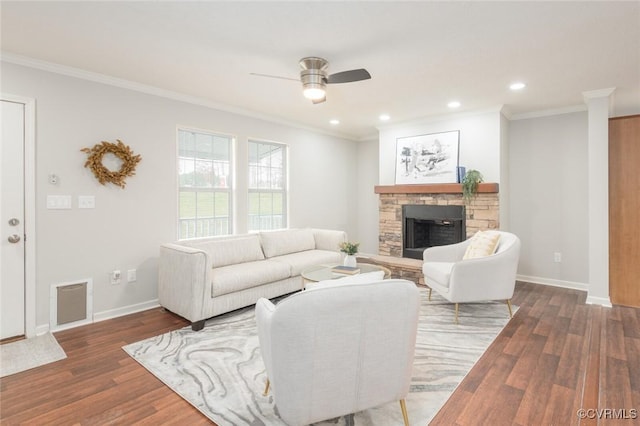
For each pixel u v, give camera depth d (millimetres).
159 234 3680
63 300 3033
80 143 3117
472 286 3152
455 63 2924
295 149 5258
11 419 1793
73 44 2580
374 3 2023
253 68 3047
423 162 5012
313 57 2775
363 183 6441
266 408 1877
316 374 1445
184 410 1869
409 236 5184
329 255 4434
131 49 2664
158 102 3648
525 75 3205
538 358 2461
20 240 2836
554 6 2057
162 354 2527
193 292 2955
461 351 2578
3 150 2746
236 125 4410
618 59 2838
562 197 4457
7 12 2131
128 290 3453
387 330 1515
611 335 2863
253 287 3459
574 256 4391
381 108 4387
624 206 3736
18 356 2498
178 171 3861
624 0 1984
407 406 1894
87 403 1933
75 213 3104
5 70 2734
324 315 1396
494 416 1808
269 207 4949
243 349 2609
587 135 4270
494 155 4398
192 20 2232
